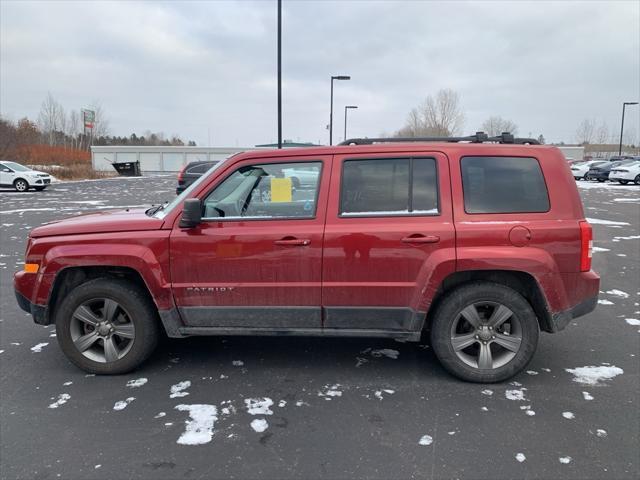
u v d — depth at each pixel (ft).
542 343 15.37
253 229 12.38
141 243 12.50
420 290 12.07
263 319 12.71
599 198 71.56
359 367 13.61
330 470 9.06
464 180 12.30
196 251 12.42
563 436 10.12
